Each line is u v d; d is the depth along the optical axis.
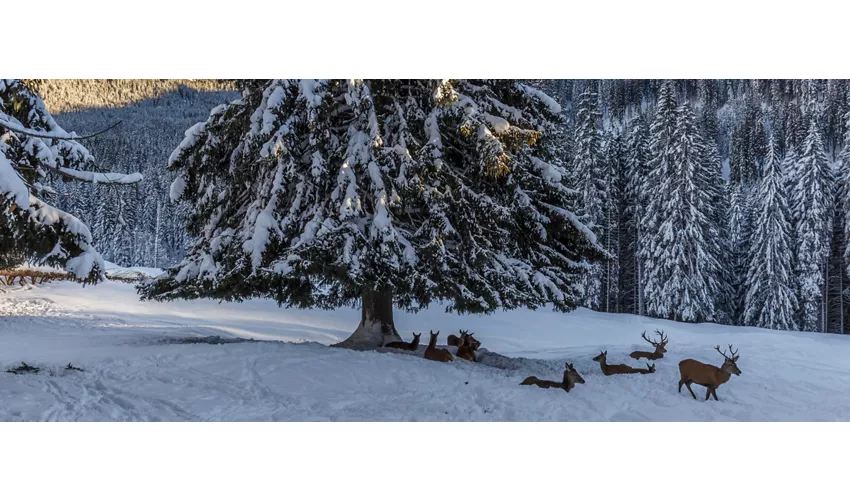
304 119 11.46
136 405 7.41
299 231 11.26
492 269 11.95
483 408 7.93
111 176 9.57
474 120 11.14
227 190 13.02
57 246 9.62
